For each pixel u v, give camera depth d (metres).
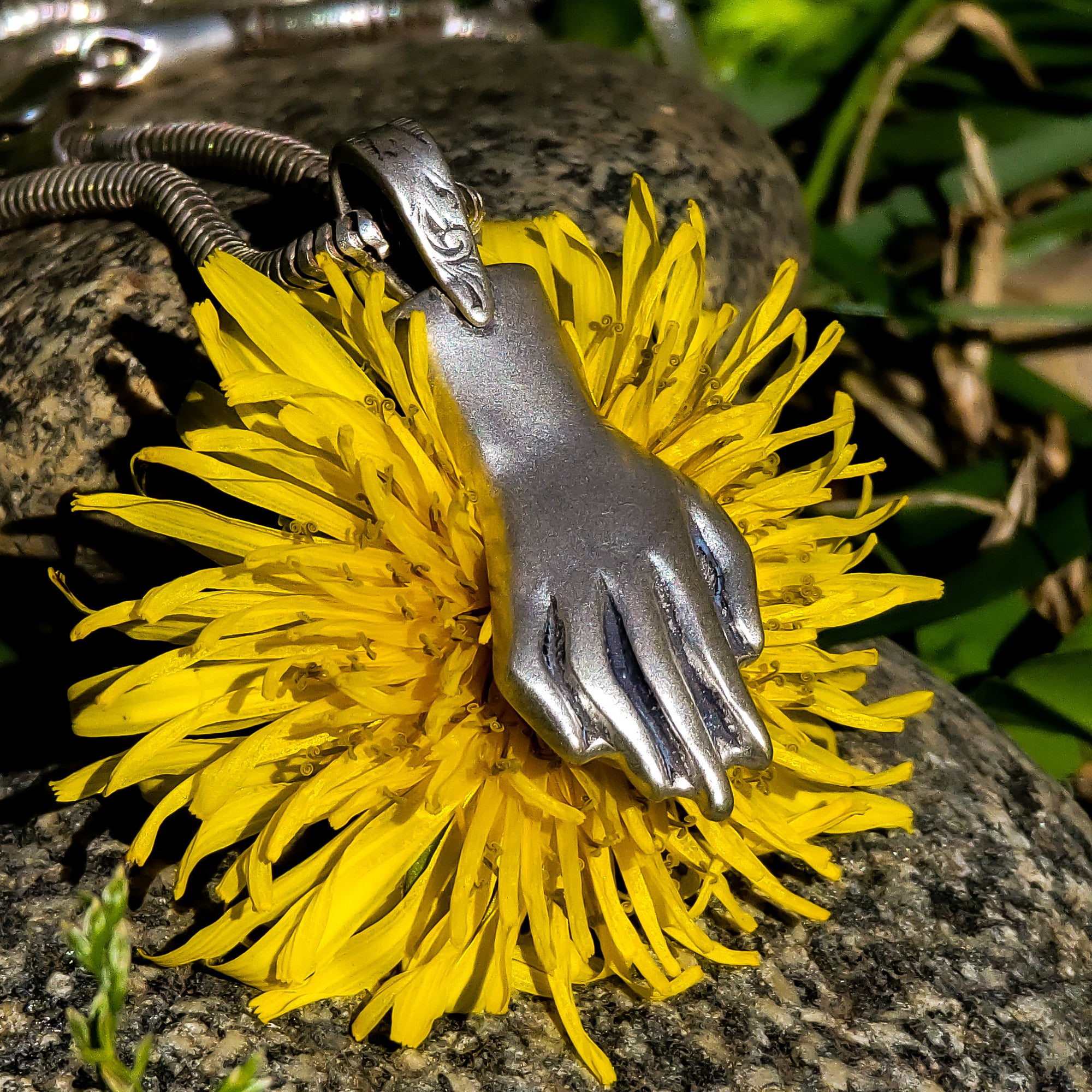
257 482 0.11
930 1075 0.12
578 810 0.11
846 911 0.12
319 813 0.11
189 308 0.13
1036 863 0.13
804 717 0.13
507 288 0.11
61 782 0.11
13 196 0.14
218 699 0.11
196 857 0.11
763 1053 0.12
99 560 0.13
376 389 0.11
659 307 0.12
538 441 0.11
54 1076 0.11
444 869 0.11
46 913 0.12
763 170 0.16
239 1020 0.11
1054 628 0.16
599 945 0.12
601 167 0.15
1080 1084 0.12
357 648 0.11
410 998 0.11
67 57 0.16
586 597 0.11
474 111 0.15
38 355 0.13
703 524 0.11
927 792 0.13
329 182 0.12
